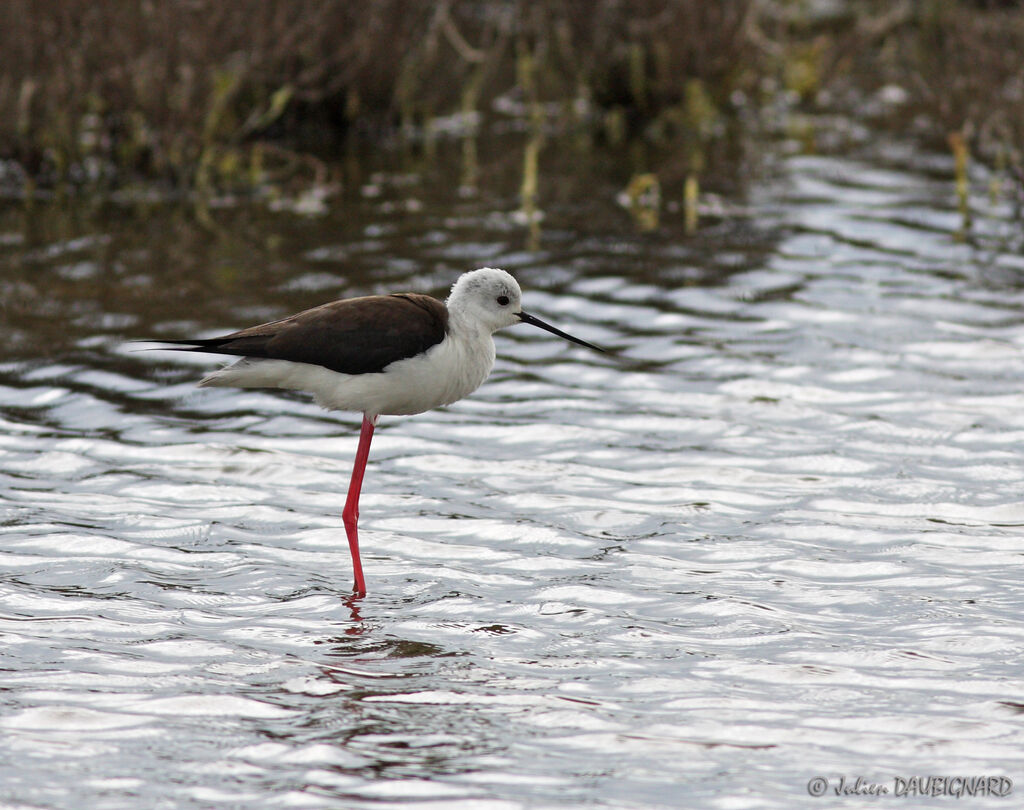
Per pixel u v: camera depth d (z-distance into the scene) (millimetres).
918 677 7859
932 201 19438
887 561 9586
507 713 7418
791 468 11328
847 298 15609
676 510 10531
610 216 19062
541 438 12086
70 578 9227
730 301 15625
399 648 8258
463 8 29203
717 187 20484
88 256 17312
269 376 9250
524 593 9133
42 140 21219
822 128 24172
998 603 8859
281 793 6566
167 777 6715
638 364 13852
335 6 23641
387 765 6848
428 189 20688
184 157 21078
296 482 11109
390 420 12516
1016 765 6863
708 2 24609
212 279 16312
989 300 15445
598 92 25062
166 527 10172
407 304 9297
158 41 21062
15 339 14297
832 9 30922
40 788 6586
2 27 20641
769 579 9312
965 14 24984
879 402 12727
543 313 15289
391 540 10016
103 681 7723
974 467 11227
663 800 6547
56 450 11625
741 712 7449
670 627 8586
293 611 8805
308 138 24000
